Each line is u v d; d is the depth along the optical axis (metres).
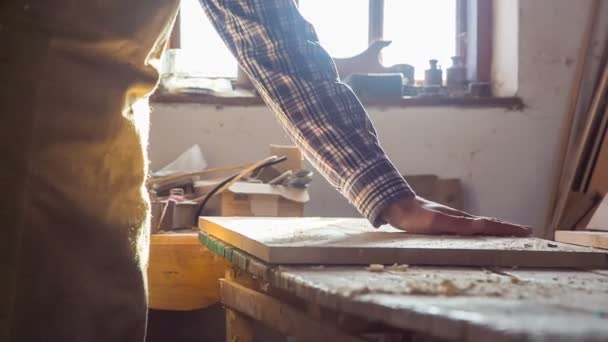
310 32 1.31
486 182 2.93
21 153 0.95
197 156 2.70
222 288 1.58
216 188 2.26
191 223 2.22
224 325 2.51
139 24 1.05
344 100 1.28
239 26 1.30
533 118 2.95
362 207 1.27
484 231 1.25
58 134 0.98
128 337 1.06
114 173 1.05
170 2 1.10
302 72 1.28
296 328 1.07
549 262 1.03
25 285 0.95
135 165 1.08
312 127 1.27
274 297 1.24
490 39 3.10
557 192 2.88
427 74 3.02
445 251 1.00
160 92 2.77
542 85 2.95
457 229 1.24
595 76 2.97
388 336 1.07
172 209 2.18
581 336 0.45
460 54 3.15
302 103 1.27
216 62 2.98
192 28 2.97
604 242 1.45
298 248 0.97
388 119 2.89
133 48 1.05
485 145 2.93
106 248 1.03
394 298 0.63
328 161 1.28
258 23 1.28
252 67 1.31
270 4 1.29
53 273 0.97
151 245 1.96
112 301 1.03
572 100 2.92
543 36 2.95
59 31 0.98
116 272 1.04
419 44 3.17
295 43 1.28
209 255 1.98
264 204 2.29
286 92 1.28
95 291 1.01
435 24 3.17
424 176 2.86
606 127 2.88
